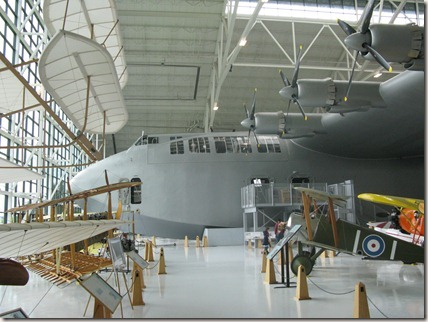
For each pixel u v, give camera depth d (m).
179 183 20.28
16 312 4.98
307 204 10.85
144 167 20.34
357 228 10.47
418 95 13.70
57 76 8.88
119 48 12.09
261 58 29.52
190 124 39.12
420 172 21.81
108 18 10.27
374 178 21.56
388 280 10.05
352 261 14.35
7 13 20.34
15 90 12.27
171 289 9.28
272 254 9.80
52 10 9.81
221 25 24.50
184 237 21.83
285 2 26.70
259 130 17.67
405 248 10.20
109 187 11.11
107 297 5.60
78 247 15.57
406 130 17.14
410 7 28.88
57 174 33.19
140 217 20.02
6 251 5.92
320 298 8.01
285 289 9.02
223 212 20.36
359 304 6.09
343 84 14.09
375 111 15.38
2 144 20.42
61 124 9.39
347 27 12.04
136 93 33.31
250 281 10.15
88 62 8.45
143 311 7.14
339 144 19.52
